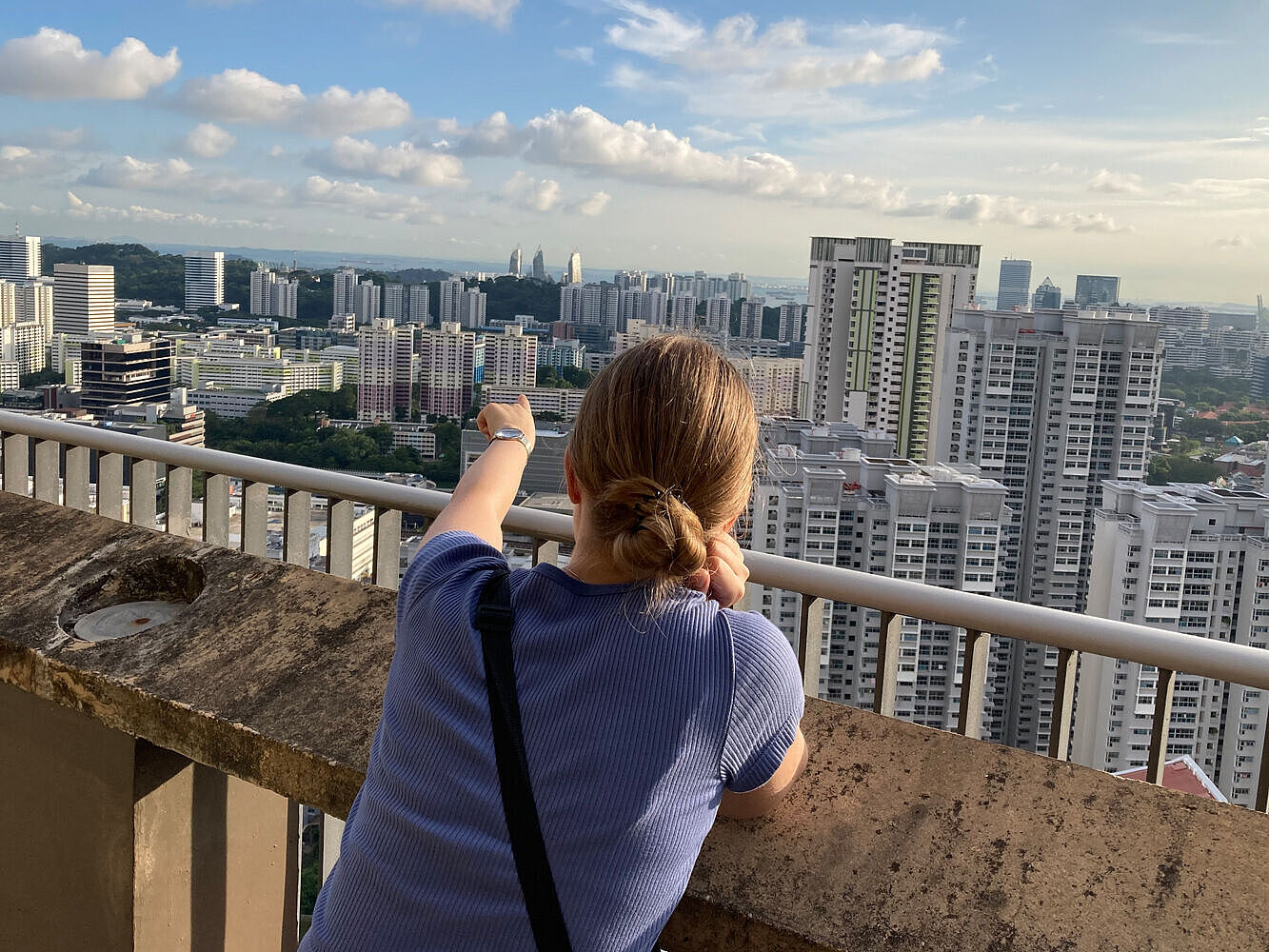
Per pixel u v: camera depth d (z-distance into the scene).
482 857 0.77
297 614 1.45
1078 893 0.93
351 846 0.86
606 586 0.83
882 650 1.43
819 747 1.15
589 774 0.78
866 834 1.01
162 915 1.46
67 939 1.51
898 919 0.91
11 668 1.43
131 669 1.35
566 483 0.92
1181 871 0.95
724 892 0.95
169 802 1.44
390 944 0.79
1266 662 1.18
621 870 0.77
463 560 0.94
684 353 0.86
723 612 0.86
